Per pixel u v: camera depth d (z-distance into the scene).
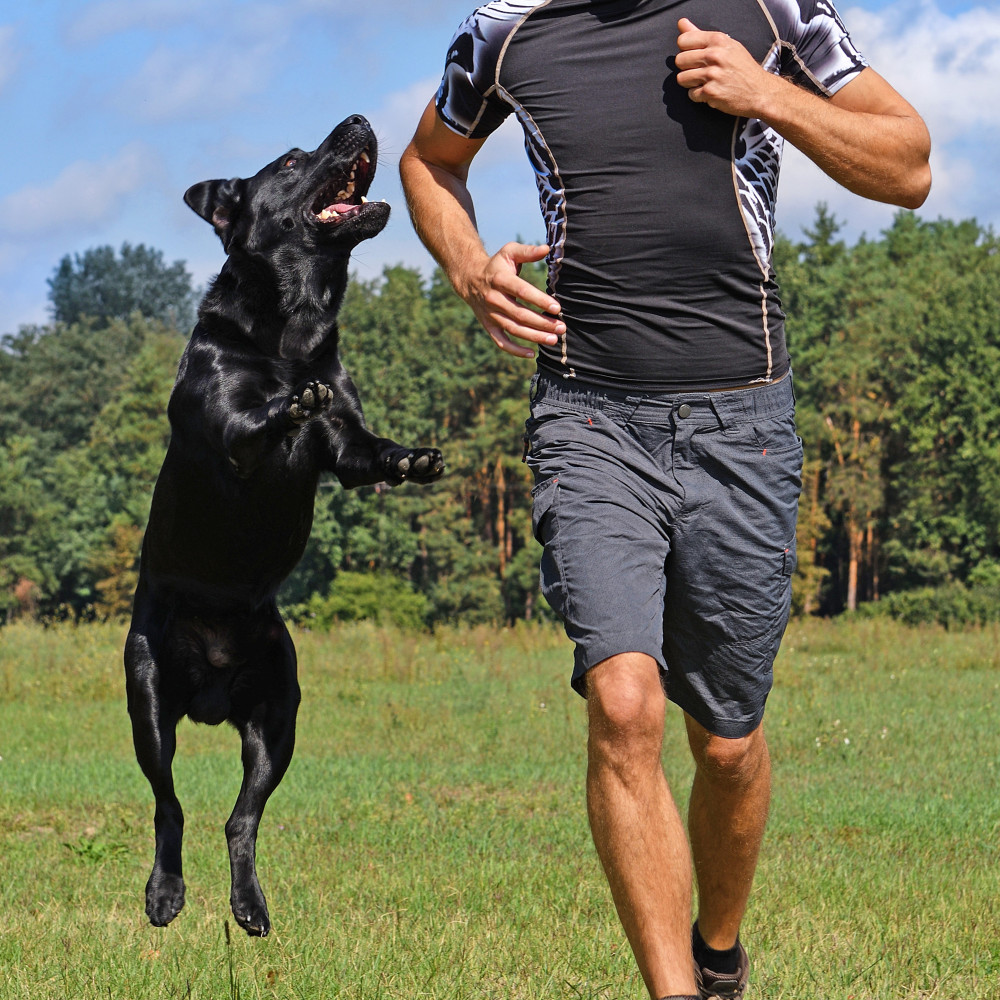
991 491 63.06
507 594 69.81
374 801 9.41
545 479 3.72
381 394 76.31
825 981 4.98
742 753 3.98
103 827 8.67
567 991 4.75
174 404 5.18
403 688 17.56
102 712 15.38
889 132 3.56
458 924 5.82
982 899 6.39
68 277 159.50
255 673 5.20
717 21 3.57
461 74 3.84
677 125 3.53
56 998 4.70
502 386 73.25
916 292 77.81
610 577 3.46
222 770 11.16
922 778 10.54
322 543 69.12
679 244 3.56
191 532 5.05
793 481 3.78
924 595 59.53
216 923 5.87
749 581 3.73
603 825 3.19
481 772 10.83
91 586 80.38
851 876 6.92
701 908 4.28
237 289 5.31
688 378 3.63
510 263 3.65
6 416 94.31
